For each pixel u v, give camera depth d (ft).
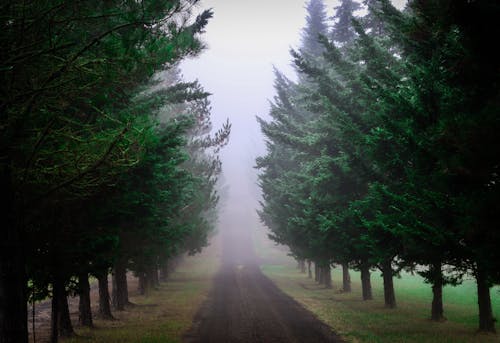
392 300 77.46
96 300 104.47
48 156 27.02
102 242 40.45
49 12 22.75
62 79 24.36
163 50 25.98
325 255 89.04
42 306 96.32
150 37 26.09
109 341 51.26
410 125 41.81
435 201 35.94
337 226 67.26
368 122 65.87
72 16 23.52
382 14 54.75
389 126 43.32
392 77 54.80
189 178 77.41
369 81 53.62
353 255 69.82
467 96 32.83
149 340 51.34
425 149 37.91
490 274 29.40
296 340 51.34
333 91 74.28
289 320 65.87
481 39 27.37
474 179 27.89
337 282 137.28
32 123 25.99
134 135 29.04
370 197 59.21
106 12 24.43
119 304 81.41
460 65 31.55
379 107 61.52
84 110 33.91
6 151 25.99
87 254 40.96
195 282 137.18
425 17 37.91
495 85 29.89
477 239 28.45
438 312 63.93
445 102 39.11
